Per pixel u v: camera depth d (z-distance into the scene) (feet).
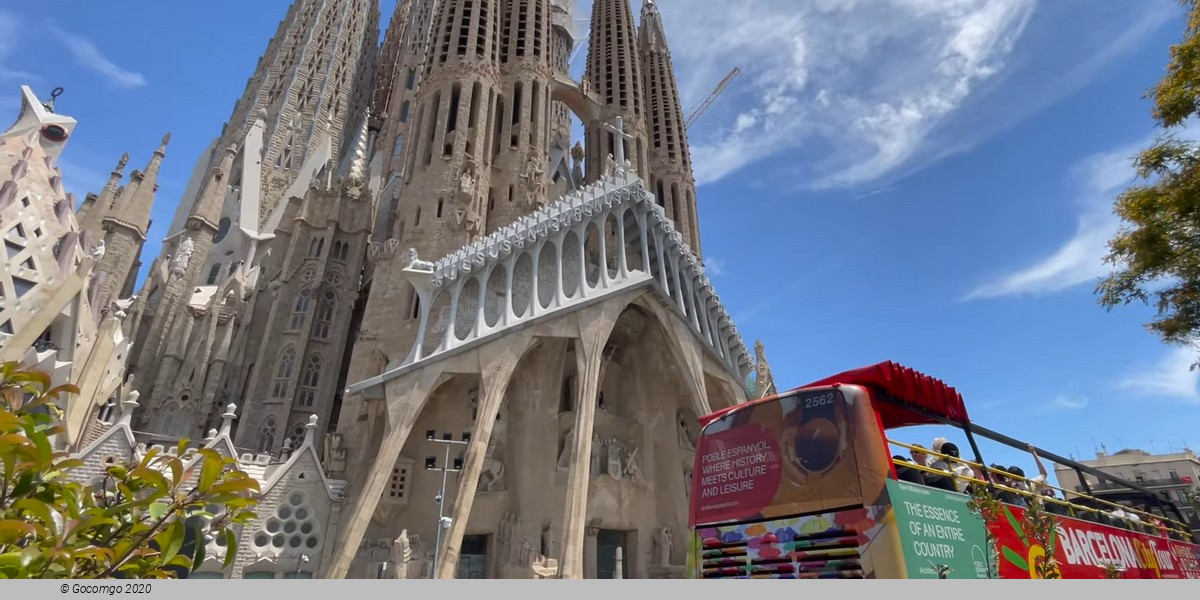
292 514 121.80
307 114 324.19
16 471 19.36
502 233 151.12
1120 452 323.78
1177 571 59.11
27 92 152.35
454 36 210.18
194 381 194.49
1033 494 42.04
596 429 147.54
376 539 125.18
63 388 23.29
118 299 221.87
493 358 129.90
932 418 43.04
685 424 161.17
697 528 38.04
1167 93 54.54
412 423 124.88
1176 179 54.90
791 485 34.45
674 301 152.35
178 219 293.43
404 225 175.94
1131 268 58.59
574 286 148.05
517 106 223.71
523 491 132.98
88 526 19.33
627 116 266.98
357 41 368.27
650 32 321.11
